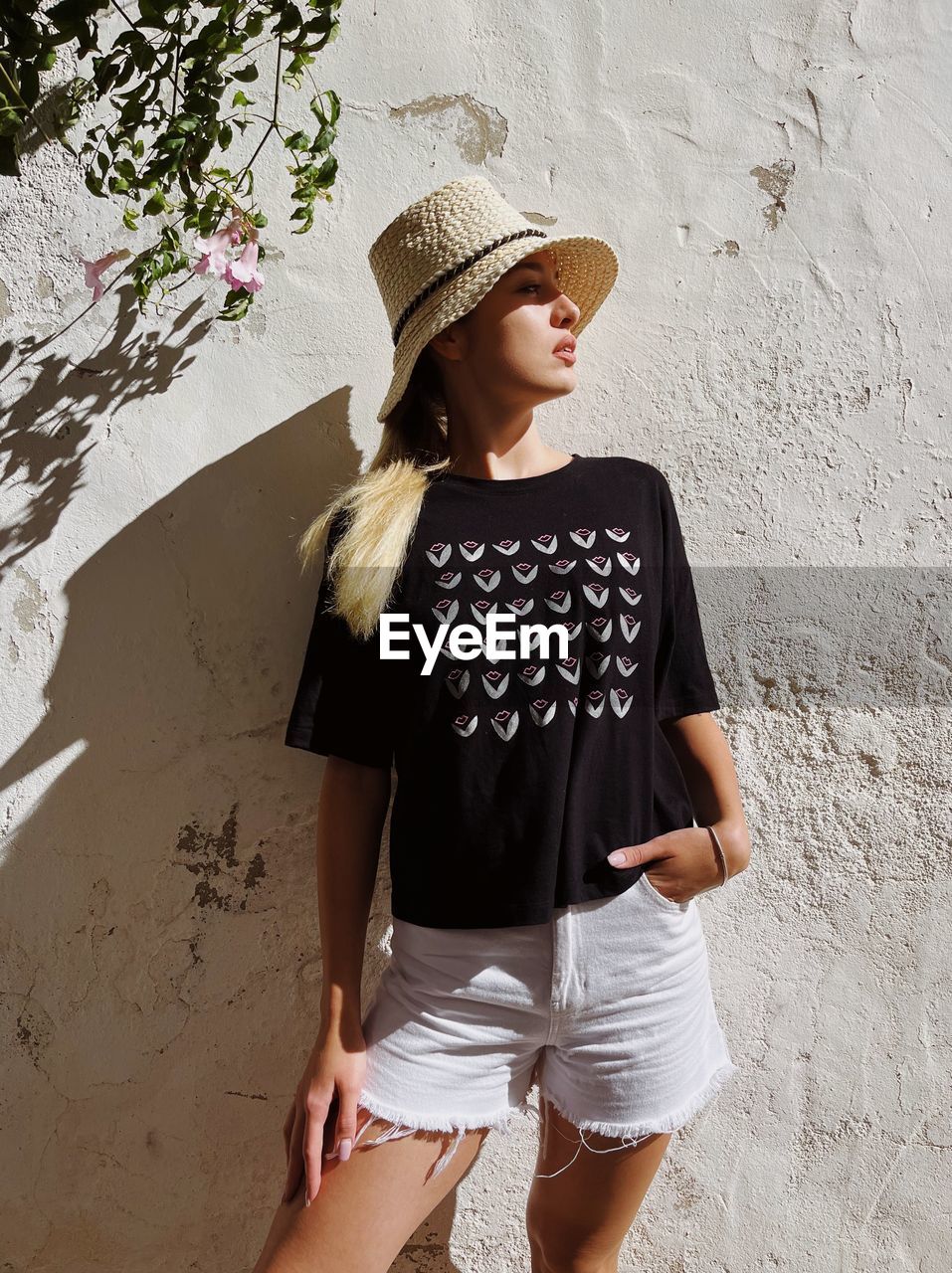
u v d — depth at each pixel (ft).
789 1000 5.86
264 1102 5.79
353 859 4.75
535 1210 5.10
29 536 5.48
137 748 5.60
